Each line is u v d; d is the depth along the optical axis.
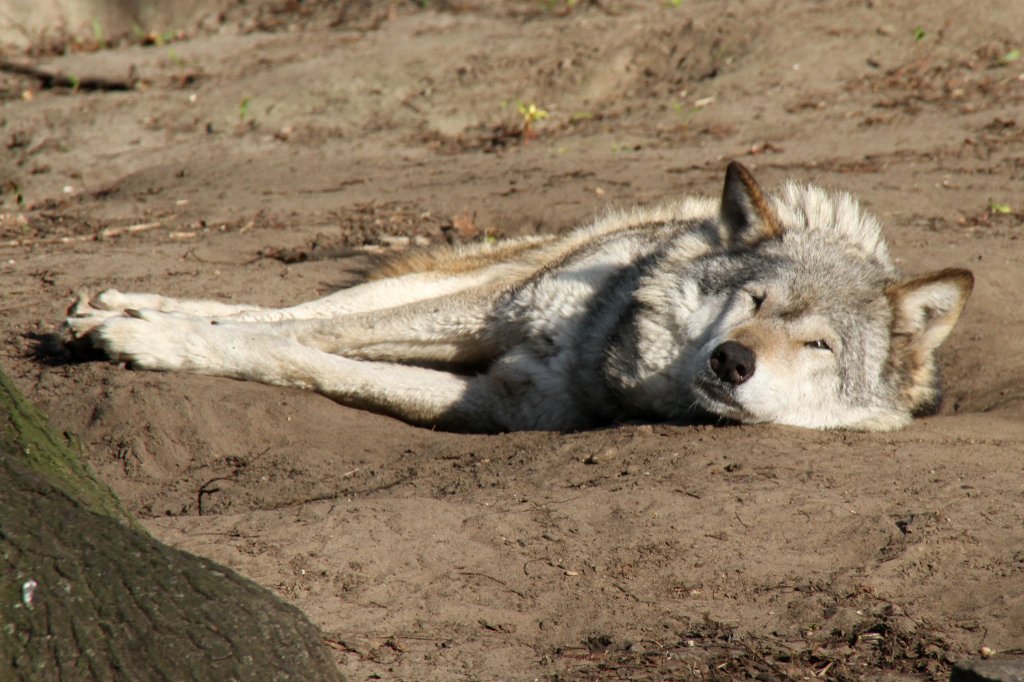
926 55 24.19
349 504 7.60
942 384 10.92
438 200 17.98
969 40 24.47
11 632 4.30
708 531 7.16
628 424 9.86
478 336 10.73
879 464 8.35
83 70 26.97
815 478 8.03
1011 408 10.36
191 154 22.03
